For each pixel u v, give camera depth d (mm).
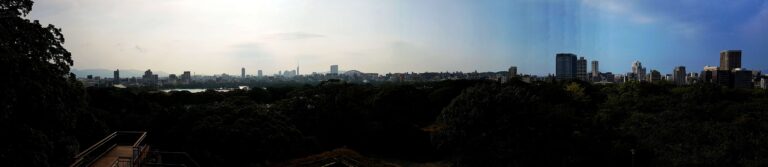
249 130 30000
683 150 24094
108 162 17734
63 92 16047
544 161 24266
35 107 13695
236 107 34406
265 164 29672
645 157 25562
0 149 12406
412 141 38406
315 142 34750
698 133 26109
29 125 13977
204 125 29734
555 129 25047
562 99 40562
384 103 40812
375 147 38656
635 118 31203
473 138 25344
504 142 24500
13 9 15844
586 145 25125
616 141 26422
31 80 13555
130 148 21156
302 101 40688
